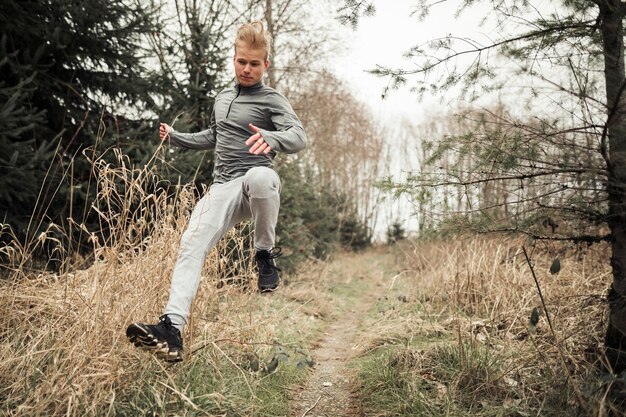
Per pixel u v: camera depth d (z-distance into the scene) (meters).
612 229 2.32
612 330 2.37
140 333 2.04
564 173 2.17
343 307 6.93
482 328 3.66
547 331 3.14
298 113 13.85
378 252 21.34
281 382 3.04
